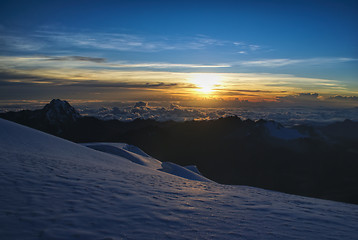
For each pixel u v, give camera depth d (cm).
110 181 921
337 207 923
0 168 881
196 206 699
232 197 901
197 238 473
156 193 820
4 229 433
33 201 582
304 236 525
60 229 453
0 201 560
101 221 509
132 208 613
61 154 2528
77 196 659
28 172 874
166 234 478
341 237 538
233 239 479
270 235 514
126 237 449
